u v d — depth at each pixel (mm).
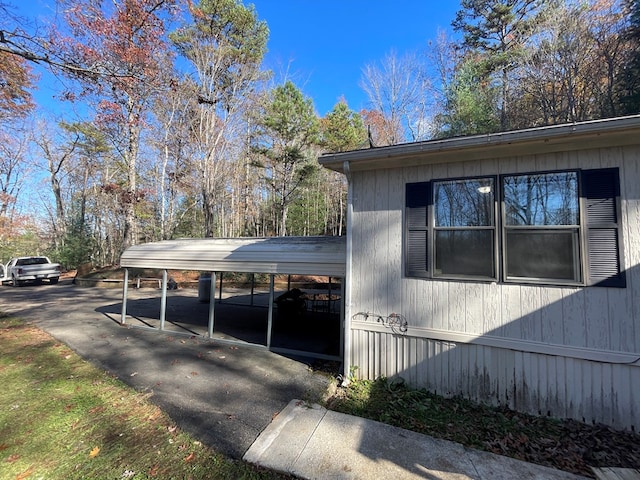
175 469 2662
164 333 7031
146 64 8273
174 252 7004
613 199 3385
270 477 2590
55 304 10625
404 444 3045
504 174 3850
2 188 23578
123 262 7602
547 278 3596
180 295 13031
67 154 25938
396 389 4168
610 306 3320
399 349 4273
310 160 20547
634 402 3213
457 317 3959
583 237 3463
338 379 4594
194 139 17344
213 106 17094
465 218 4016
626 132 3154
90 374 4656
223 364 5188
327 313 10133
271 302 5965
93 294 13109
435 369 4059
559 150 3592
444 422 3447
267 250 5895
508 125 14547
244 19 17172
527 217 3729
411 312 4211
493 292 3801
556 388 3496
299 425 3352
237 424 3361
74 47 6648
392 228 4379
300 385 4395
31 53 6070
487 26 18141
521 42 16062
